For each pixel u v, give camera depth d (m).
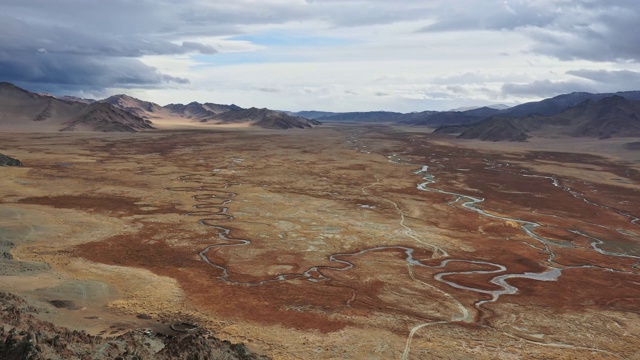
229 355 24.66
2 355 19.80
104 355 21.97
